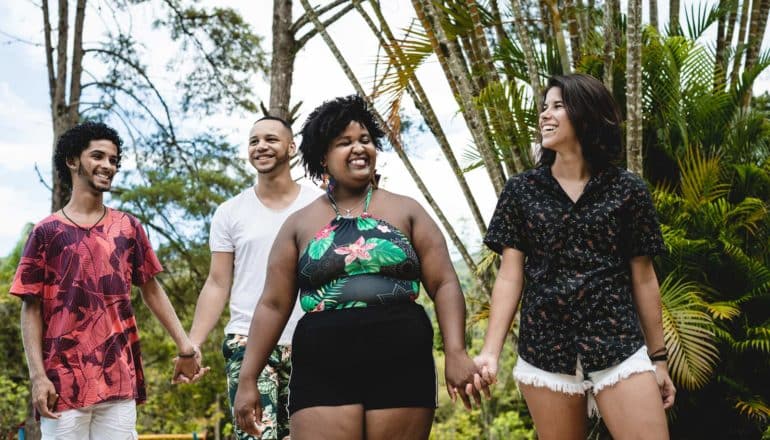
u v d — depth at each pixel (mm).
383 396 2619
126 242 4035
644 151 5852
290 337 3881
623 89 5707
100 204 4039
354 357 2629
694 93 5766
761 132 6020
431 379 2691
